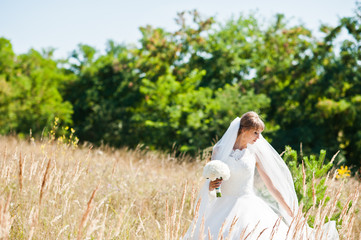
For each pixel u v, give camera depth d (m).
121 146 25.48
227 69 25.78
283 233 3.20
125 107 28.31
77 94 32.56
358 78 22.06
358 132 20.33
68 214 3.42
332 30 22.73
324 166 4.41
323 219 2.85
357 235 3.87
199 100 21.72
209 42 27.94
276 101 22.84
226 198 3.48
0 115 28.28
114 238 3.29
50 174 3.21
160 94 23.84
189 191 5.27
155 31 30.08
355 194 3.02
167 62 29.00
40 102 29.88
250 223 3.21
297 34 26.53
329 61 22.84
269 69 24.48
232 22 27.81
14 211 3.28
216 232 3.26
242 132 3.63
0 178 3.49
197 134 19.86
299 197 4.16
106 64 31.78
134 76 29.64
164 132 22.25
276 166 3.70
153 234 3.70
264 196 3.86
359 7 22.38
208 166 3.28
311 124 21.61
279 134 20.67
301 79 23.72
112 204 5.03
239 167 3.47
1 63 31.58
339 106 20.36
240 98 20.89
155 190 5.61
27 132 28.14
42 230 3.03
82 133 27.86
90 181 5.60
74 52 36.78
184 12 28.50
